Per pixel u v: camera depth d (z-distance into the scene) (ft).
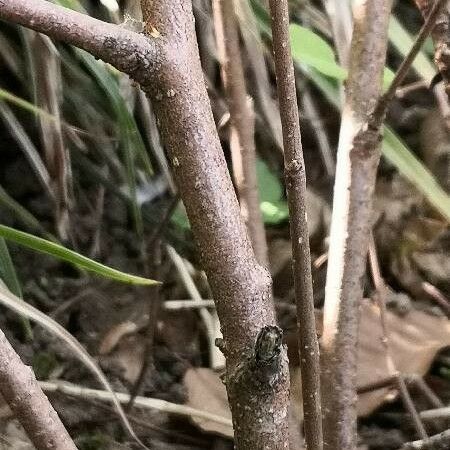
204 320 2.02
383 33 1.19
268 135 2.45
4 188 2.31
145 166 2.17
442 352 1.95
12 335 1.94
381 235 2.29
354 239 1.18
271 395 0.78
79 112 2.31
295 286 0.93
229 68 1.45
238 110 1.47
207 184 0.80
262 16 2.27
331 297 1.19
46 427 0.78
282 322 1.98
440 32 1.17
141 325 2.02
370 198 1.18
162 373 1.93
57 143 2.04
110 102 2.24
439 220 2.28
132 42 0.76
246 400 0.79
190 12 0.81
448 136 2.51
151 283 1.03
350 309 1.18
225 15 1.43
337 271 1.19
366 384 1.69
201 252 0.82
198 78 0.80
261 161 2.35
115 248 2.27
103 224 2.31
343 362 1.18
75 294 2.10
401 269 2.23
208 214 0.80
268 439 0.80
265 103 2.30
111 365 1.92
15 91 2.33
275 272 2.18
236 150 1.49
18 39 2.29
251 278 0.82
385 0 1.20
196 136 0.80
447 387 1.87
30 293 2.08
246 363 0.78
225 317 0.82
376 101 1.19
